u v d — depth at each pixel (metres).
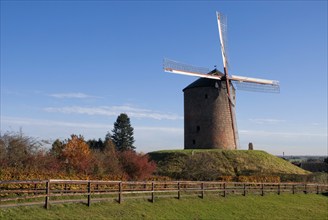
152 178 36.16
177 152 51.62
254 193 35.31
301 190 41.38
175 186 32.22
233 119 56.16
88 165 32.31
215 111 55.41
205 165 46.34
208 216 25.25
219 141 55.00
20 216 17.30
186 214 24.56
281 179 47.22
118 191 24.27
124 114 81.50
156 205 24.66
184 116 58.09
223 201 29.97
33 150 29.02
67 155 32.09
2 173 23.36
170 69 49.94
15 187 21.62
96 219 19.64
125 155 36.66
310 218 29.86
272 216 28.61
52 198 21.34
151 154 53.62
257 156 53.16
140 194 26.42
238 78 56.56
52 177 24.92
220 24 56.34
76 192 21.59
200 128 55.78
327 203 37.72
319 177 50.03
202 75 54.03
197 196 29.53
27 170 25.92
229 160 50.44
